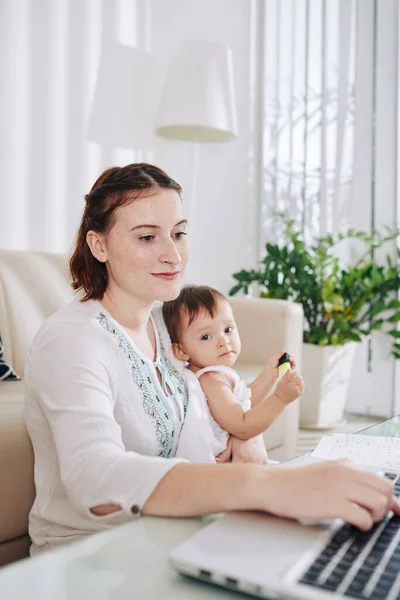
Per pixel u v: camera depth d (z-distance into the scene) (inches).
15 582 18.5
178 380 38.0
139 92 109.1
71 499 26.3
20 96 88.1
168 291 33.1
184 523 23.3
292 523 21.9
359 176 126.2
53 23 92.5
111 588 18.3
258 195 140.7
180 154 119.3
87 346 31.1
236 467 23.8
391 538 20.8
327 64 129.1
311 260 118.3
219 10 126.6
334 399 114.8
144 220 32.2
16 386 58.7
